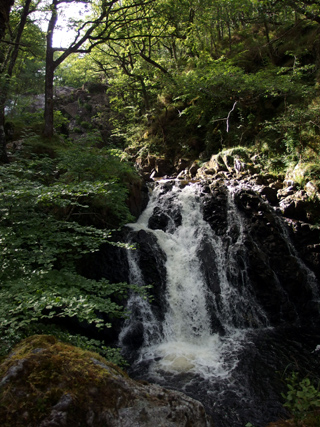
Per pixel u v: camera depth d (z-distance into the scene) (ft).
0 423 6.17
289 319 30.22
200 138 59.93
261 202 36.06
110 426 6.75
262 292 31.50
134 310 27.50
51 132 43.42
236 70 51.29
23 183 16.02
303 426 10.22
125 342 25.95
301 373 21.18
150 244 32.09
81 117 87.81
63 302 11.29
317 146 38.81
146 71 65.46
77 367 7.43
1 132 33.27
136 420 7.07
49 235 16.48
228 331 28.58
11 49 47.73
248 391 19.51
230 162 47.37
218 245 34.60
